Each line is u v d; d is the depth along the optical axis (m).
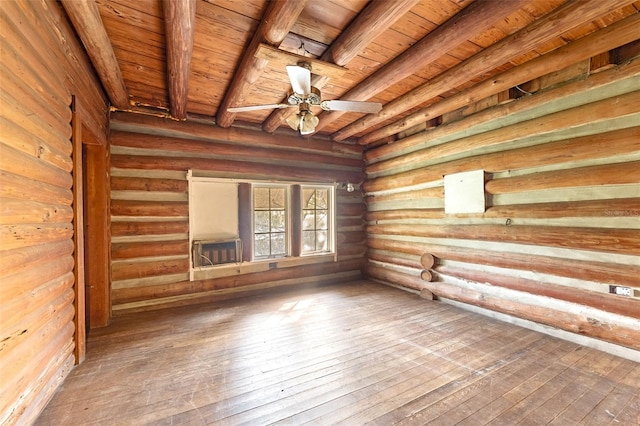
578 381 2.24
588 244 2.71
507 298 3.46
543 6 2.16
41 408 1.88
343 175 5.59
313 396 2.09
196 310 3.94
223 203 4.47
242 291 4.62
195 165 4.25
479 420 1.84
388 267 5.36
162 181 4.03
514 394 2.10
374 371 2.42
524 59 2.86
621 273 2.53
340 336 3.10
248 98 3.72
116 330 3.26
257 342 2.96
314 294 4.70
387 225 5.28
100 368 2.45
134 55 2.70
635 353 2.52
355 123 4.66
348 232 5.73
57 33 1.99
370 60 2.87
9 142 1.45
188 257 4.20
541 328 3.16
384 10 2.00
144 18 2.19
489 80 3.20
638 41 2.41
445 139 4.19
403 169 4.98
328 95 3.64
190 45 2.29
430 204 4.49
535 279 3.19
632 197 2.50
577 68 2.78
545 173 3.04
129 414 1.90
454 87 3.22
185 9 1.90
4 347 1.44
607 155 2.60
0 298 1.40
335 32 2.42
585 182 2.73
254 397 2.08
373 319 3.58
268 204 4.95
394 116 4.46
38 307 1.79
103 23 2.24
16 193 1.52
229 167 4.49
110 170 3.72
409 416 1.88
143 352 2.74
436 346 2.85
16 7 1.49
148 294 3.92
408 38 2.53
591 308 2.76
